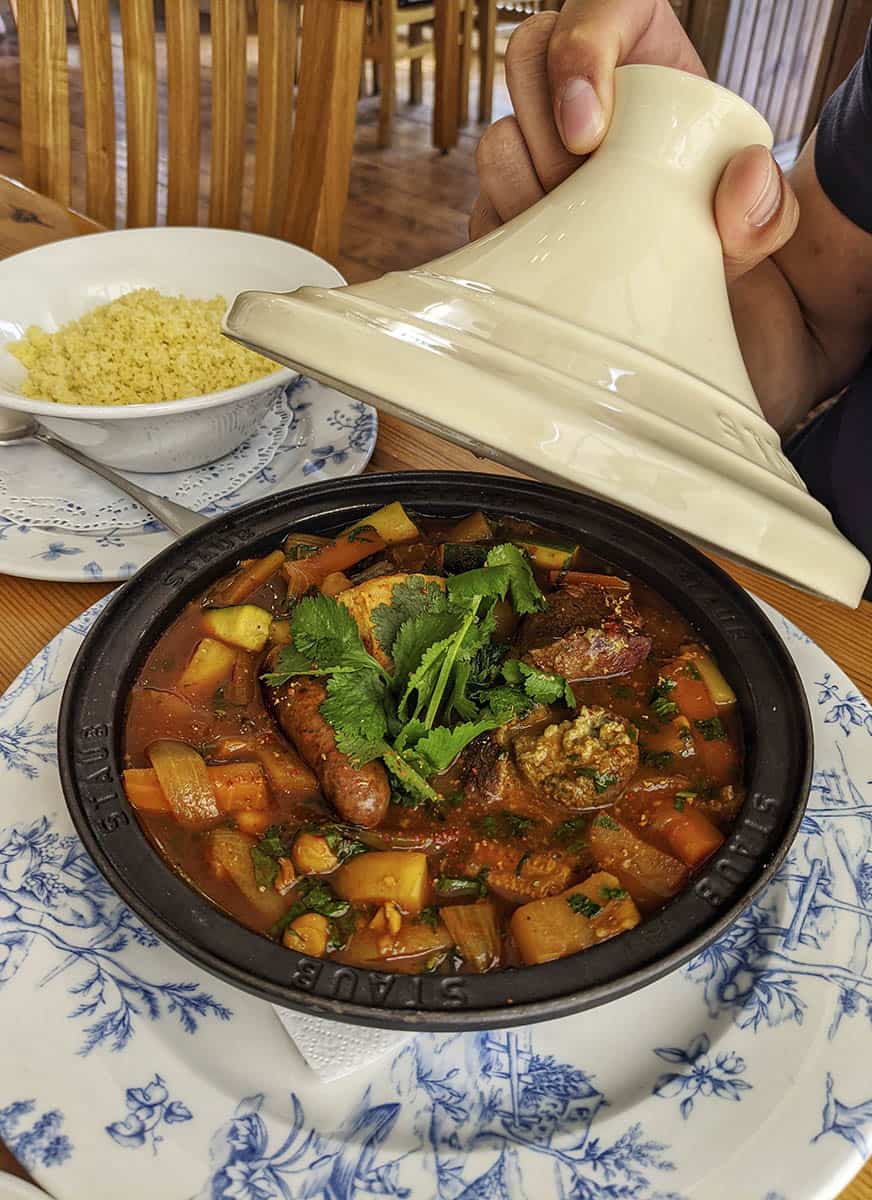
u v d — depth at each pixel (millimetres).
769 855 317
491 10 2305
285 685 384
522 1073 324
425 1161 300
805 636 472
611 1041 333
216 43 885
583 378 279
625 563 446
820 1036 325
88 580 508
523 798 367
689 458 276
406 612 379
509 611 427
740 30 2059
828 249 651
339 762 352
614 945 292
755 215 301
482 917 327
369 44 2203
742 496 275
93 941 354
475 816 362
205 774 356
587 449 264
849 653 479
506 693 380
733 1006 339
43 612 503
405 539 456
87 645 382
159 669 400
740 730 381
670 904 304
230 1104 312
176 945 288
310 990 279
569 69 411
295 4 847
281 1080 320
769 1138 300
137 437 537
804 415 754
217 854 339
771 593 508
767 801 336
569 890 331
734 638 399
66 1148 296
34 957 347
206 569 424
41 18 925
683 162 302
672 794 364
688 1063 324
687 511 270
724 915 297
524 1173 297
